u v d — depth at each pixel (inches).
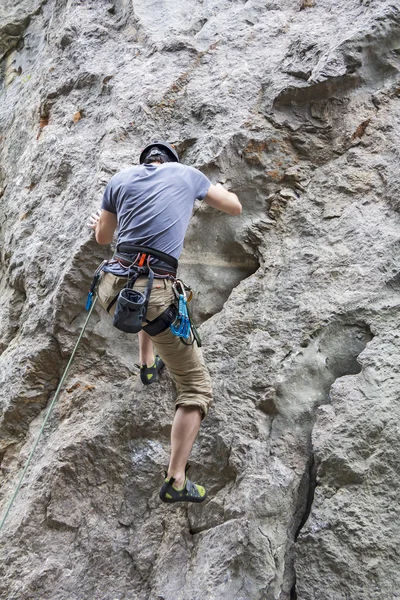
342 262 156.3
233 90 180.1
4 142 263.7
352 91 177.8
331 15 191.0
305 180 172.7
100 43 213.0
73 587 139.0
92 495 148.8
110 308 127.1
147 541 141.4
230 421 144.9
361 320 148.3
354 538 125.0
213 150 170.4
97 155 183.6
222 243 170.4
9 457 166.4
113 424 152.4
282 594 126.4
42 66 247.4
